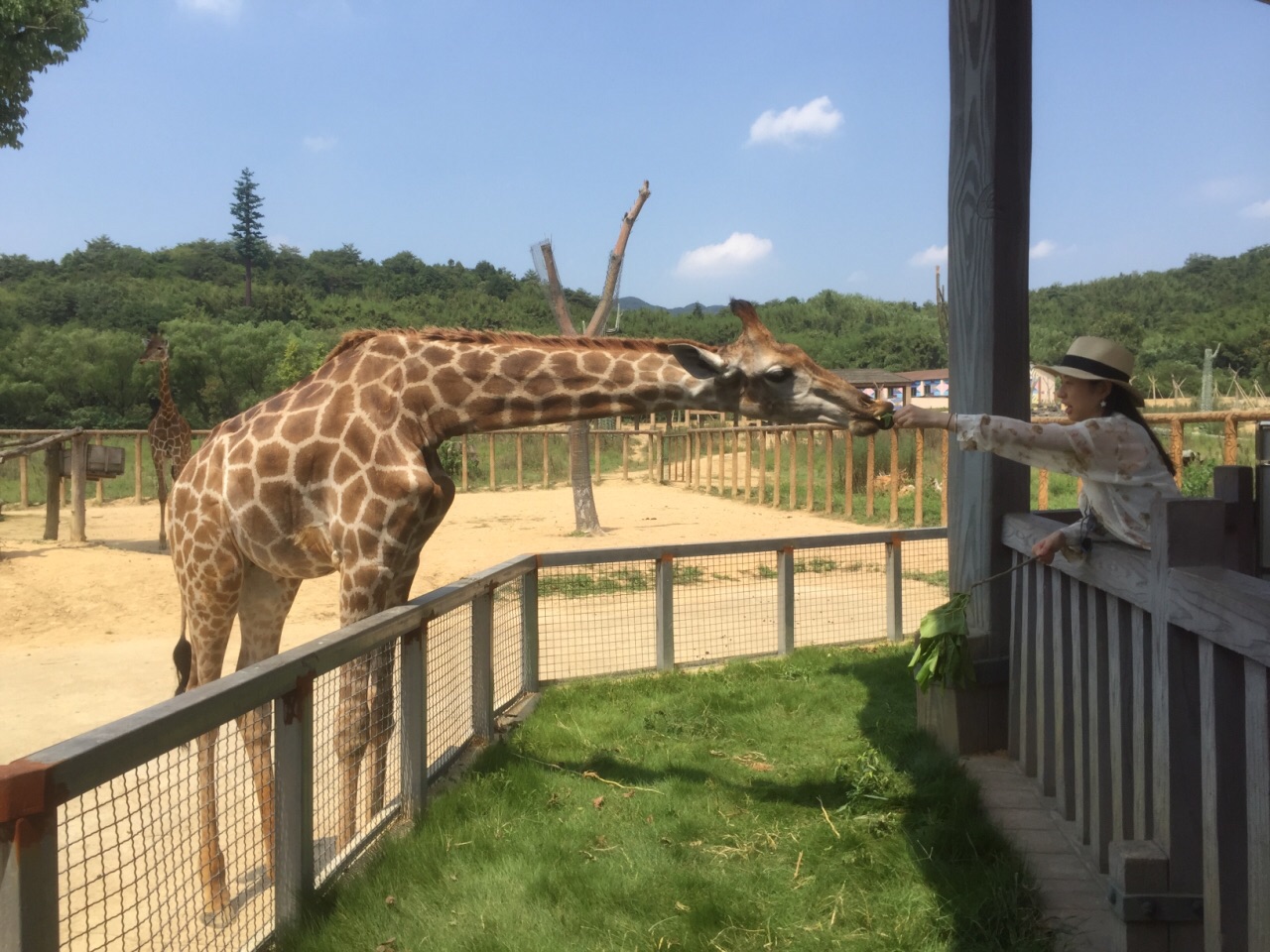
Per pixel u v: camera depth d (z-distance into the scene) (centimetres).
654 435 2605
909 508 1672
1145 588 303
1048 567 425
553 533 1477
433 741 491
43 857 220
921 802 447
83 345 4891
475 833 423
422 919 354
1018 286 505
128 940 358
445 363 450
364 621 398
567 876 386
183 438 1286
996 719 505
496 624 618
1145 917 287
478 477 2528
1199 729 286
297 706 341
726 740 564
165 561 1168
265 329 5278
